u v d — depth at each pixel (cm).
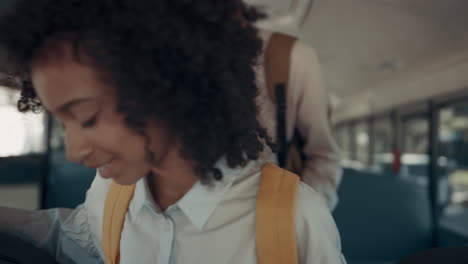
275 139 100
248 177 52
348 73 580
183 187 51
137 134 36
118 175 39
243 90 45
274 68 98
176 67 36
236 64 43
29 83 47
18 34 33
